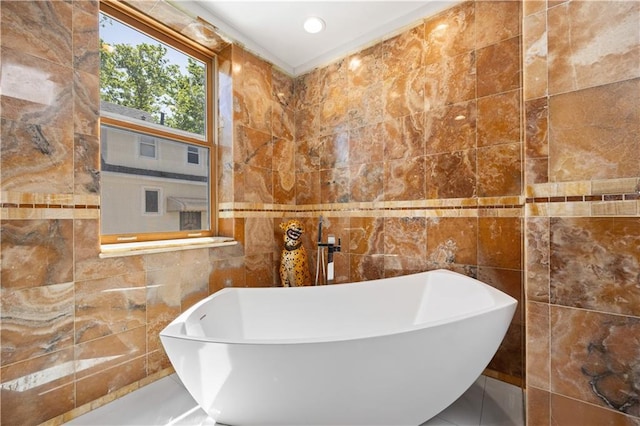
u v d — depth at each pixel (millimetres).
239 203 2180
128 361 1551
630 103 934
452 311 1569
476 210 1706
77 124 1406
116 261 1521
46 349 1280
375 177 2139
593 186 995
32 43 1268
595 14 988
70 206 1370
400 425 1163
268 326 1682
